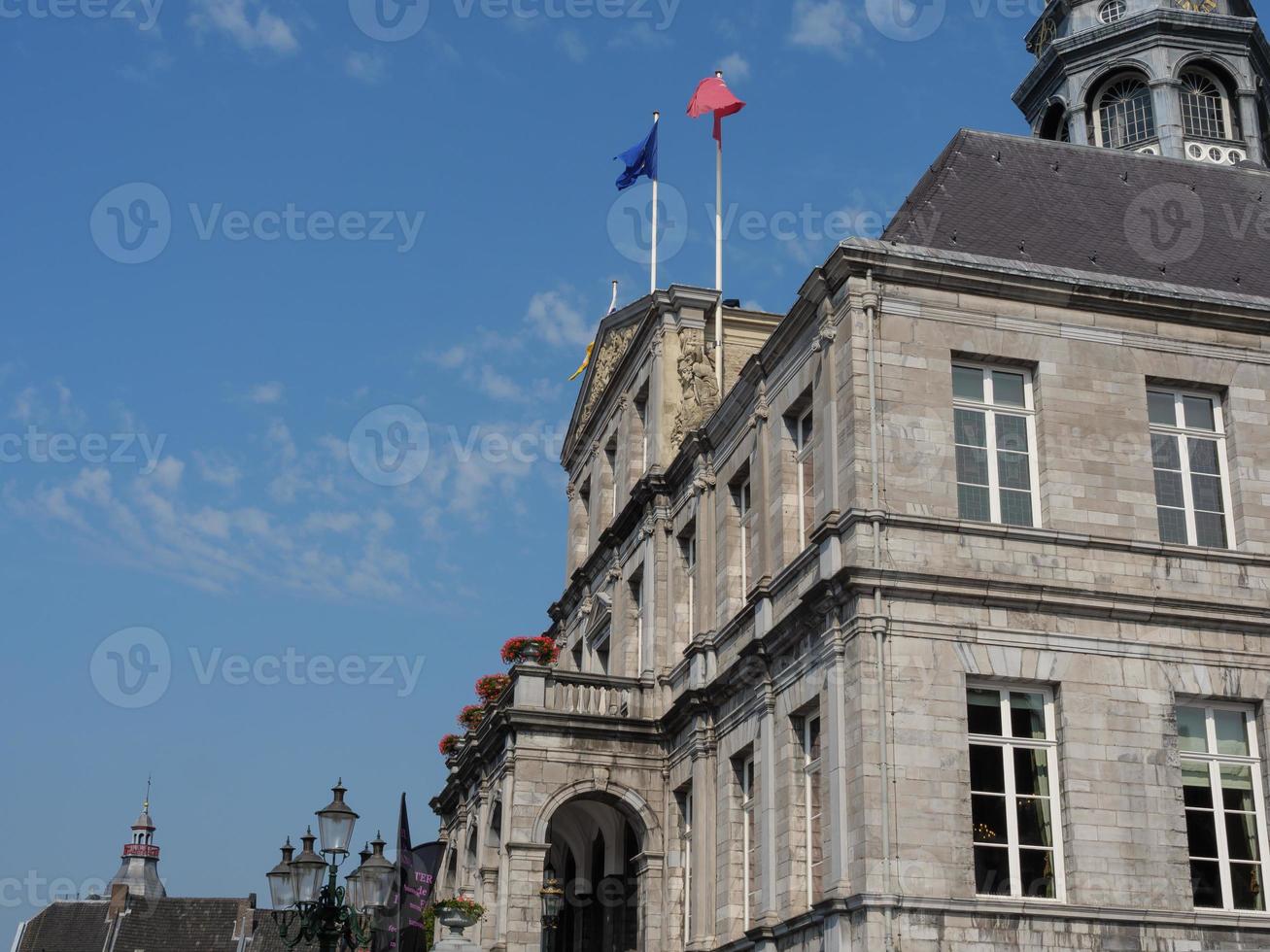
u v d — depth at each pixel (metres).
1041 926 21.33
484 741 32.12
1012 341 24.55
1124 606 23.20
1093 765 22.38
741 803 27.86
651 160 39.44
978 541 23.22
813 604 23.78
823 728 23.48
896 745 21.92
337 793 22.97
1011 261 25.08
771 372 28.02
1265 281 27.86
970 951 21.00
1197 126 39.47
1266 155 40.44
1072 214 28.48
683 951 29.86
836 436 24.27
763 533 27.55
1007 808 22.20
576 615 40.47
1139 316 25.19
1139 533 23.89
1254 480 24.84
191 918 83.31
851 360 23.91
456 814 36.41
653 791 31.17
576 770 30.84
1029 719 22.78
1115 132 40.09
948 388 24.06
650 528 33.84
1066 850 22.06
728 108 37.50
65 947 81.31
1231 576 24.00
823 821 23.38
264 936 81.62
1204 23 39.56
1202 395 25.47
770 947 24.61
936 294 24.52
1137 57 39.81
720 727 28.77
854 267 24.27
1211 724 23.41
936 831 21.59
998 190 28.55
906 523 23.03
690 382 34.44
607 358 40.41
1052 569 23.28
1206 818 22.86
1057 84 41.28
